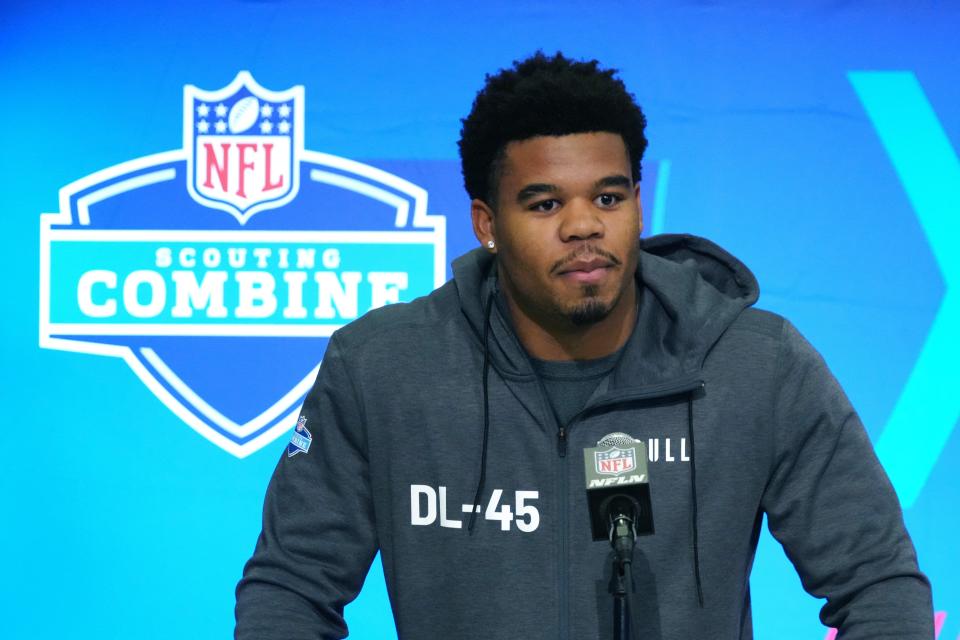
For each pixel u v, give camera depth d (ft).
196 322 31.81
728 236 31.45
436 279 31.81
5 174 31.94
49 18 32.14
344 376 17.20
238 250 31.81
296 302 31.83
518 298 16.17
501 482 16.38
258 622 15.85
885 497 15.90
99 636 31.68
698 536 15.98
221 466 31.81
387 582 17.22
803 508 16.15
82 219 31.86
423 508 16.58
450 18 32.07
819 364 16.66
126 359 31.81
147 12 32.19
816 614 31.50
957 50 31.37
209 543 31.78
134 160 31.94
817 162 31.45
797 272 31.32
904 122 31.35
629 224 15.02
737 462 16.20
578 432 16.33
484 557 16.21
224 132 31.94
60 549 31.71
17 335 31.78
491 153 15.62
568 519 16.14
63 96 32.04
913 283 31.17
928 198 31.22
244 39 32.12
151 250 31.81
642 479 14.58
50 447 31.73
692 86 31.71
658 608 15.74
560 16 31.96
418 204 31.83
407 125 31.99
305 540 16.87
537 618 15.93
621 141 15.17
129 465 31.78
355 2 32.09
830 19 31.60
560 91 14.80
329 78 32.04
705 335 16.44
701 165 31.58
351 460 17.24
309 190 31.89
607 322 16.25
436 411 16.75
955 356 30.96
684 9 31.76
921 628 14.52
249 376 31.81
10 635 31.55
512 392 16.55
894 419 31.01
